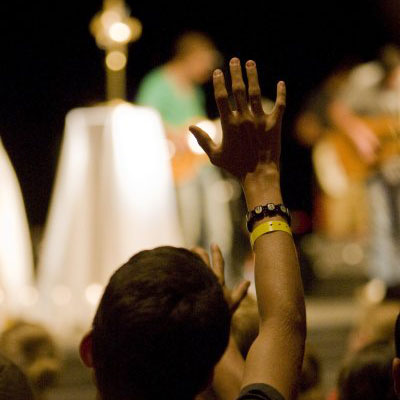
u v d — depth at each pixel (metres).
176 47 14.85
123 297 3.21
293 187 23.36
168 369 3.18
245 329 5.01
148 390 3.20
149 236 12.91
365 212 16.22
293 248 3.66
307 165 23.27
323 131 17.83
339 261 18.02
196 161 14.45
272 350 3.42
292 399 3.37
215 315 3.24
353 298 17.38
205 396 3.97
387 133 14.75
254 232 3.70
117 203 12.88
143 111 13.10
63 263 12.83
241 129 3.74
